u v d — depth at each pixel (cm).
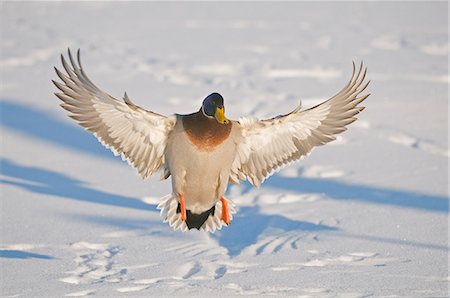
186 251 1034
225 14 3052
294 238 1078
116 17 2986
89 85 880
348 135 1602
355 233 1093
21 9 3161
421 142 1548
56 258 1002
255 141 970
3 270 955
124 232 1105
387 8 3247
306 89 1961
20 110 1789
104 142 927
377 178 1347
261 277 938
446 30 2764
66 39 2556
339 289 898
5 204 1214
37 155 1495
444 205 1206
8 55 2325
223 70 2172
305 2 3375
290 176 1369
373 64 2242
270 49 2431
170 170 935
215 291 892
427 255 1005
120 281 924
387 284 911
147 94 1914
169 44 2488
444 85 2011
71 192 1287
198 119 912
